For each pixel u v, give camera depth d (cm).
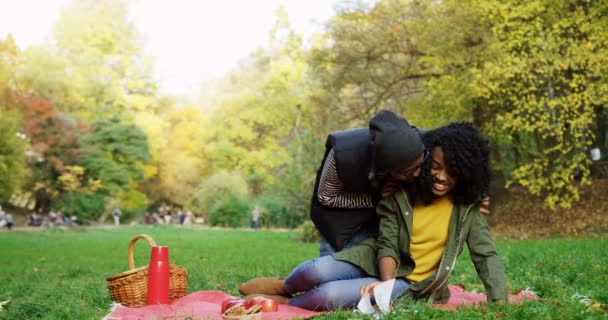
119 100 5141
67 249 1830
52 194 4253
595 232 1738
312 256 1230
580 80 1702
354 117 2031
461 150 373
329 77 2072
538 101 1816
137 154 4466
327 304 408
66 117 4203
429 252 412
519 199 2061
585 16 1731
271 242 2028
